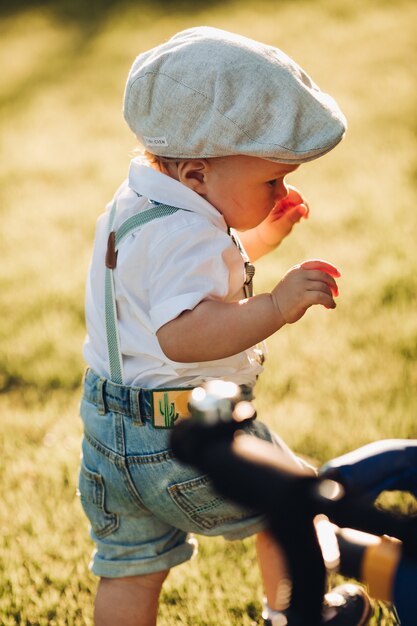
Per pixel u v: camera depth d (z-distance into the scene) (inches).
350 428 94.0
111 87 295.4
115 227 61.5
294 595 33.5
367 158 191.8
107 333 61.9
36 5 428.1
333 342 115.0
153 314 57.2
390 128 209.8
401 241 146.0
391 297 126.0
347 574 40.0
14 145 246.7
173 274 57.4
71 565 79.7
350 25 317.1
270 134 57.4
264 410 100.3
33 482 92.7
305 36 311.0
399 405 97.8
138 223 59.5
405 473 52.3
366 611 63.4
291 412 98.8
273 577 64.2
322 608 34.1
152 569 64.4
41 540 82.8
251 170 59.2
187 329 56.2
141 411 60.3
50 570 78.9
